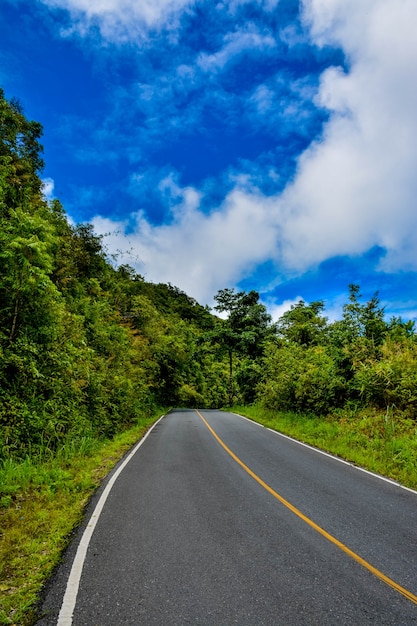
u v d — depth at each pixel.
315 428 14.71
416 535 4.97
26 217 9.87
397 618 3.14
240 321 38.00
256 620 3.10
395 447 10.35
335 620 3.11
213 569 3.98
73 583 3.69
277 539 4.79
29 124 22.38
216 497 6.55
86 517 5.57
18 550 4.48
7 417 8.42
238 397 42.19
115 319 25.14
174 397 42.53
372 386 14.95
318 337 29.42
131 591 3.54
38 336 10.40
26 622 3.09
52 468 8.09
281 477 8.04
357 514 5.77
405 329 19.17
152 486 7.27
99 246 28.05
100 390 14.19
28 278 9.07
